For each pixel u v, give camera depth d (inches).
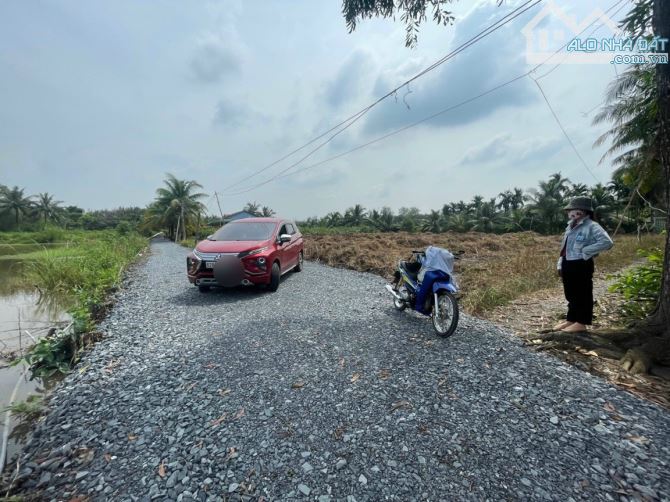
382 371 135.6
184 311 235.1
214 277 263.9
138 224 1893.5
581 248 159.5
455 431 96.6
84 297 257.8
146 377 136.3
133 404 116.6
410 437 94.3
